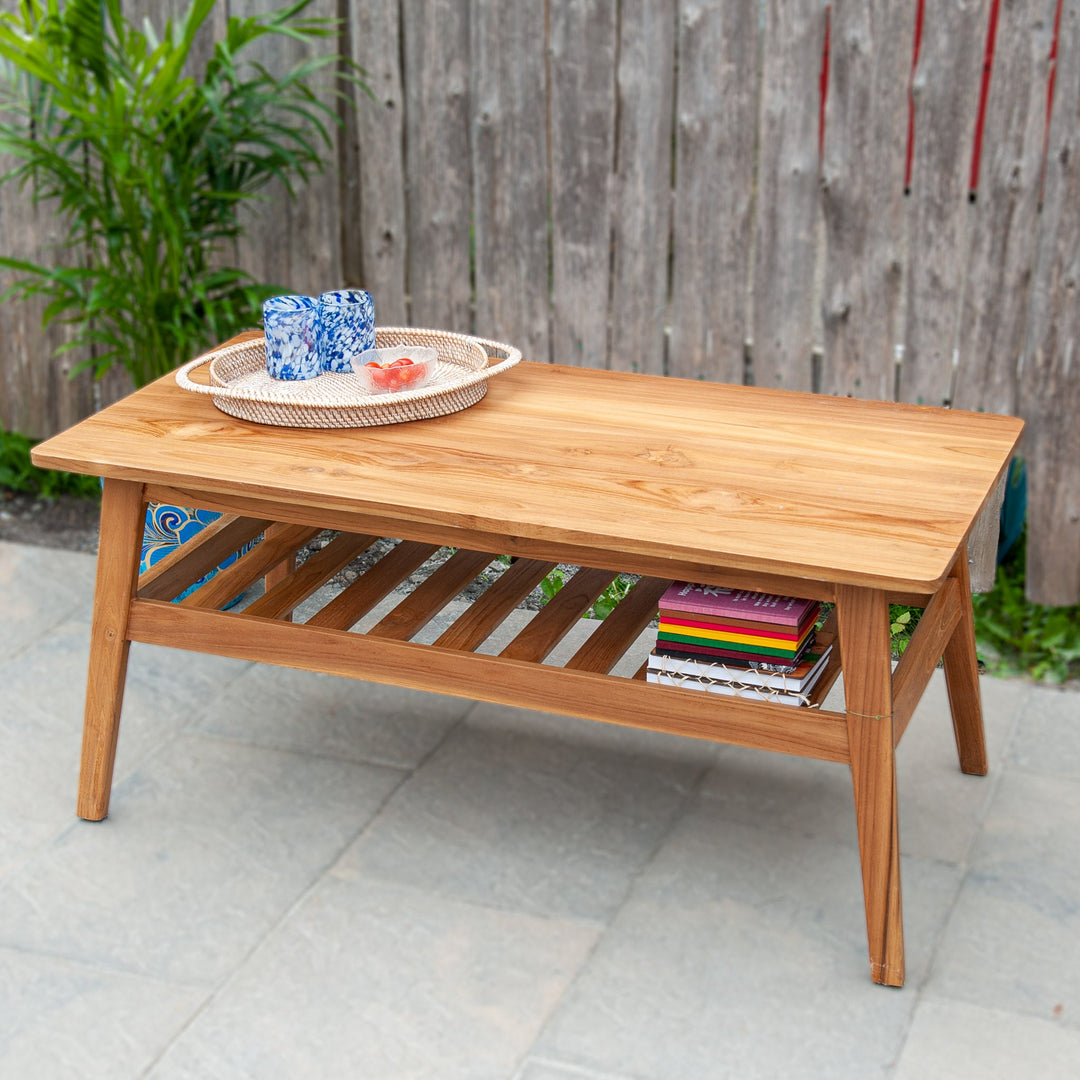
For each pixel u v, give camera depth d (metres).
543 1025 2.16
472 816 2.66
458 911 2.40
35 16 3.42
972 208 3.23
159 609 2.45
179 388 2.67
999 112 3.13
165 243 3.68
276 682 3.12
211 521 3.10
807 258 3.40
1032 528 3.41
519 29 3.43
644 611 2.53
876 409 2.62
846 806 2.70
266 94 3.51
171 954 2.31
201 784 2.75
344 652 2.37
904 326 3.39
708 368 3.60
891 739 2.09
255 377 2.76
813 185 3.33
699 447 2.41
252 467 2.29
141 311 3.70
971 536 2.98
